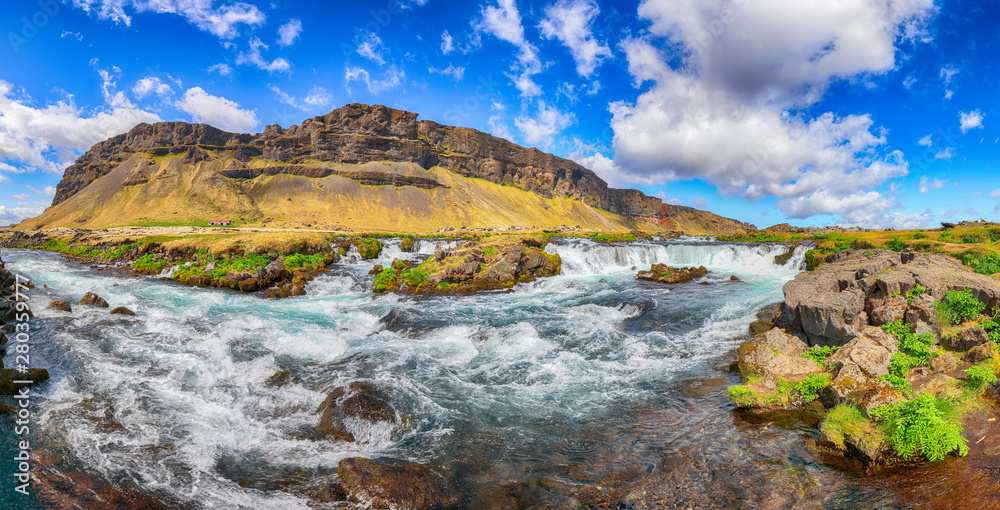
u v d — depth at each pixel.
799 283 17.81
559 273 39.97
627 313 23.97
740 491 7.82
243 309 26.53
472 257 36.56
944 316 13.11
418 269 36.72
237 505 7.72
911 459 8.02
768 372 12.95
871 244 40.78
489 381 14.36
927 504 6.71
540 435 10.72
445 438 10.60
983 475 7.01
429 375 14.88
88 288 33.44
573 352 17.45
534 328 20.70
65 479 7.91
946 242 37.44
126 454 9.10
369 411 11.27
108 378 13.27
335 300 30.27
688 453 9.34
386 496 7.91
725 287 31.42
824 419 10.05
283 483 8.56
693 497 7.77
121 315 21.73
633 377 14.45
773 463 8.66
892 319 13.69
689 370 14.84
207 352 16.44
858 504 7.09
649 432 10.57
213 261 40.50
